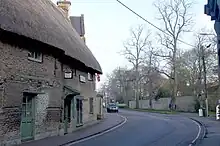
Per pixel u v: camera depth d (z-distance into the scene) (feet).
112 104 206.49
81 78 86.89
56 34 67.10
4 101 49.78
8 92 50.88
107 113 183.73
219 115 118.83
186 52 198.80
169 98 219.82
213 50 154.20
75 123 79.36
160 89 235.40
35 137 59.41
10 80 51.47
